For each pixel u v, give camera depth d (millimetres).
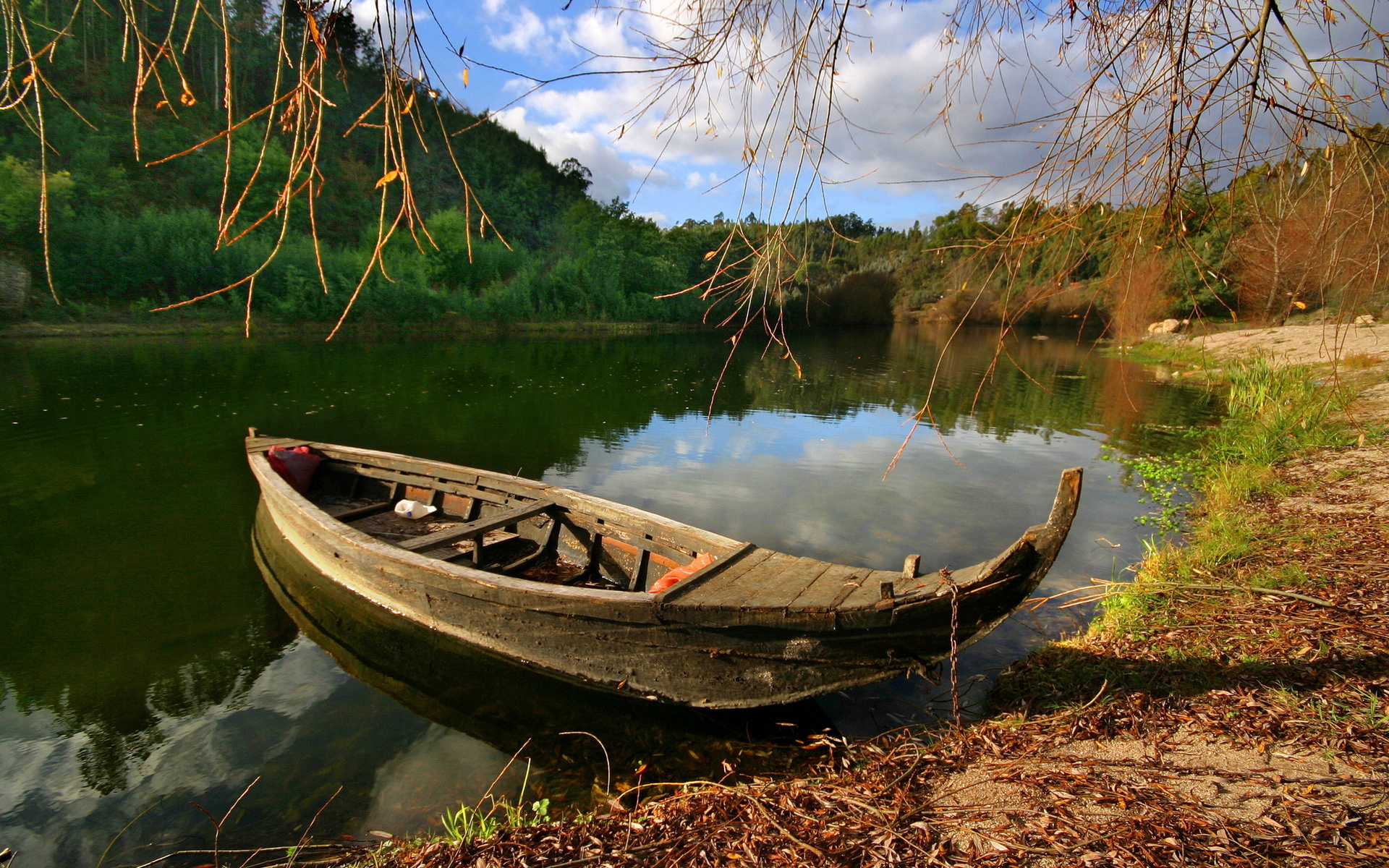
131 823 3256
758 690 3830
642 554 5371
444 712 4129
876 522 7277
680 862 2648
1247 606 4473
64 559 6199
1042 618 5047
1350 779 2803
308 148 1504
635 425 12469
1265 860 2420
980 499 8117
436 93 1591
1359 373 13211
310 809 3340
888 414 14133
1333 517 6180
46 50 1613
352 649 4844
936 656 3672
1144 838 2566
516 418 12688
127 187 33375
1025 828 2701
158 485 8273
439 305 34594
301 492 7453
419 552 5160
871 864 2559
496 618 4492
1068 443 11352
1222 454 9750
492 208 58781
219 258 28625
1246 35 2131
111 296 26938
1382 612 4156
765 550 4609
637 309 45875
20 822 3262
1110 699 3639
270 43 33062
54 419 11328
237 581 5836
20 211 25578
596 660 4184
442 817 3283
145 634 4984
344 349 23609
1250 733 3184
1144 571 5379
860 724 3928
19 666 4547
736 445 11008
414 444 10516
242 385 15055
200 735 3889
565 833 2891
